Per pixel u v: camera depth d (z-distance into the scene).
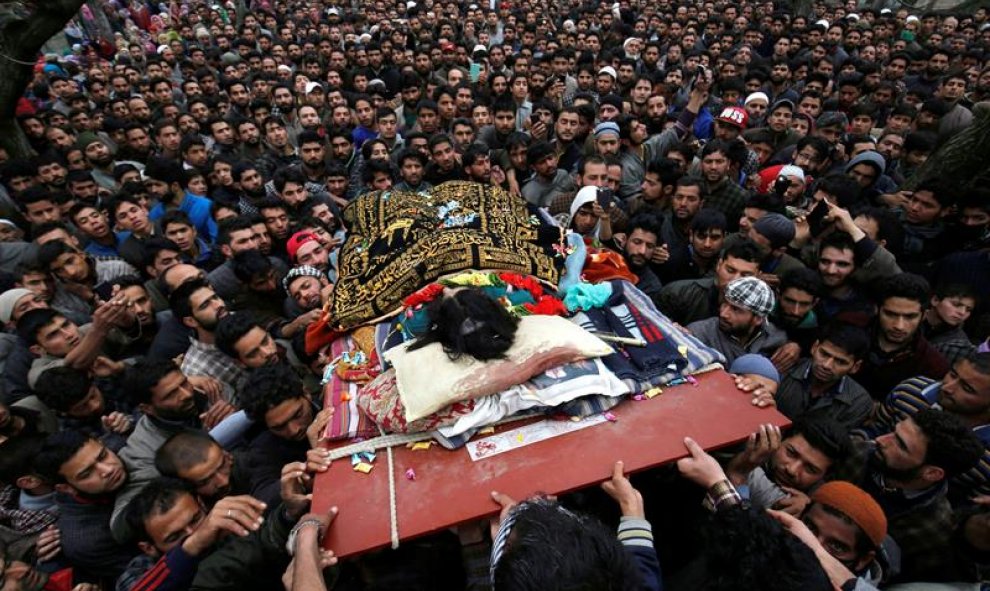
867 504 2.01
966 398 2.69
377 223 3.90
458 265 3.10
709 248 4.09
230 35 13.56
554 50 10.18
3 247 5.02
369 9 16.02
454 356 2.35
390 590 2.18
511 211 3.86
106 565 2.68
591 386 2.32
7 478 2.78
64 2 5.74
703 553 2.02
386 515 2.02
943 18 13.63
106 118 7.68
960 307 3.37
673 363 2.55
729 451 2.47
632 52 10.96
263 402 2.61
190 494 2.35
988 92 8.06
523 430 2.30
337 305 3.29
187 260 5.07
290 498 2.17
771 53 11.94
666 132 6.43
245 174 5.82
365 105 7.48
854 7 15.38
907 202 4.85
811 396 3.17
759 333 3.30
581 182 4.89
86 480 2.56
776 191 4.88
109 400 3.59
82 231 5.30
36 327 3.55
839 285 3.63
